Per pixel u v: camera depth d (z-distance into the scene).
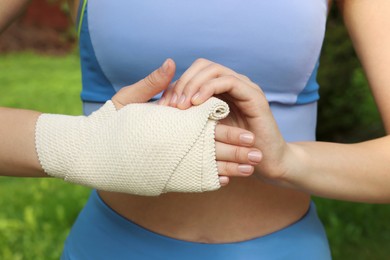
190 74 1.25
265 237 1.45
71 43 14.59
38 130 1.29
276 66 1.42
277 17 1.39
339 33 5.04
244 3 1.38
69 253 1.57
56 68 12.40
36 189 4.92
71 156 1.25
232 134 1.19
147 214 1.45
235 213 1.44
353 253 3.93
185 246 1.42
